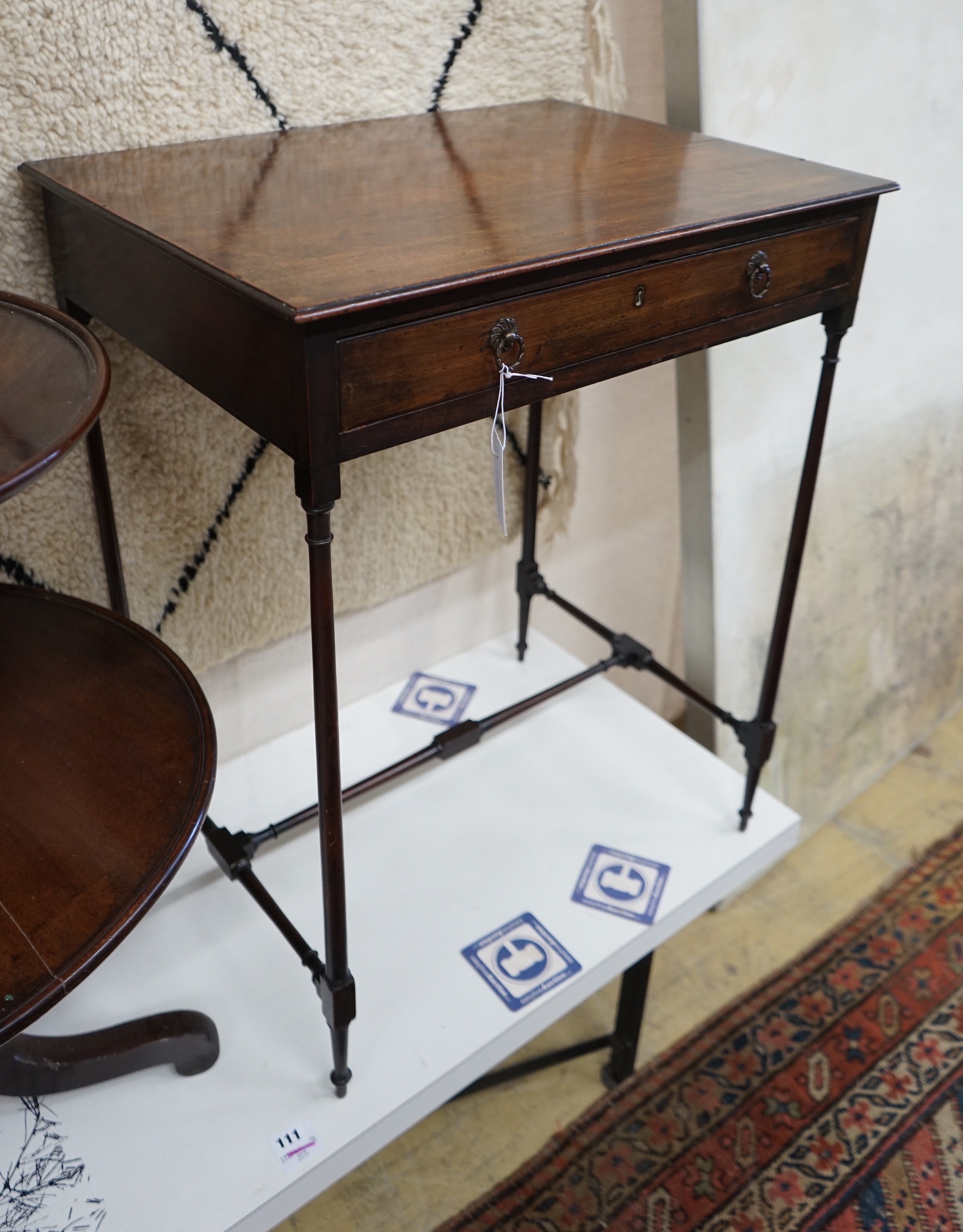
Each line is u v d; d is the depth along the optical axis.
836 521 1.48
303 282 0.58
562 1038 1.35
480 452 1.22
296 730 1.25
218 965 0.96
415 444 1.16
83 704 0.73
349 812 1.14
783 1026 1.37
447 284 0.59
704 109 1.12
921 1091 1.29
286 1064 0.89
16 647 0.79
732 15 1.09
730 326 0.80
